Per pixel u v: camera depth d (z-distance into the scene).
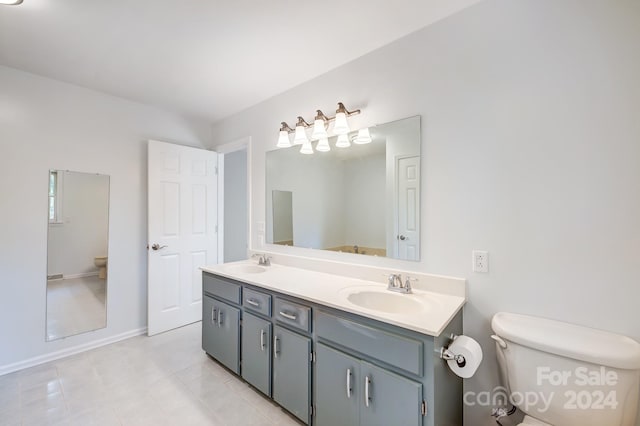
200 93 2.59
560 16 1.27
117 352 2.48
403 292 1.62
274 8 1.50
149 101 2.79
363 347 1.35
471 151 1.51
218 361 2.30
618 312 1.16
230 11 1.52
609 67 1.17
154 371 2.19
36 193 2.28
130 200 2.80
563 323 1.27
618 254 1.16
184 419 1.68
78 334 2.48
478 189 1.49
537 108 1.33
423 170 1.68
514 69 1.38
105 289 2.65
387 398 1.26
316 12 1.53
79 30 1.69
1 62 2.08
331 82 2.16
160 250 2.89
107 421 1.66
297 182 2.40
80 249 2.51
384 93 1.85
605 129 1.18
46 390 1.94
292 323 1.67
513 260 1.39
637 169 1.12
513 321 1.31
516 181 1.38
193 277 3.15
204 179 3.24
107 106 2.65
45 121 2.32
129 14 1.55
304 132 2.19
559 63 1.28
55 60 2.05
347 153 2.04
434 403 1.15
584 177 1.22
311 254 2.29
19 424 1.62
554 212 1.29
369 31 1.70
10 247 2.17
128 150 2.78
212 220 3.32
